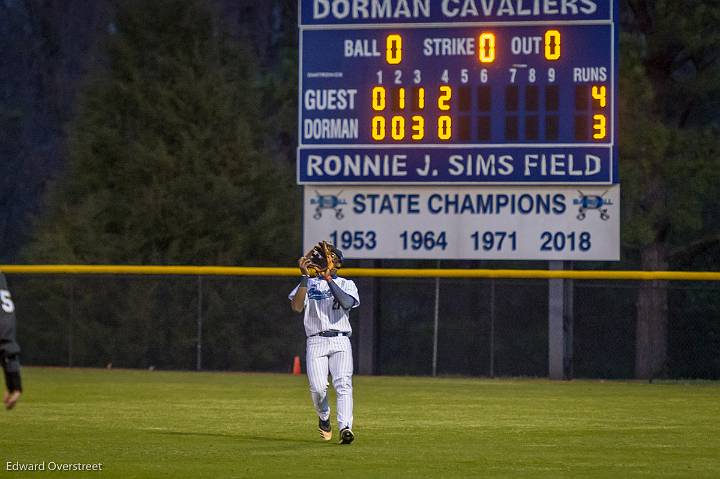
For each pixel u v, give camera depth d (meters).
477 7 77.50
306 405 59.72
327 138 79.19
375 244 79.44
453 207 78.75
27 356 100.31
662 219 100.19
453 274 78.62
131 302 99.69
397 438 45.69
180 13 107.31
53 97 152.38
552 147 77.19
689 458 40.09
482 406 59.75
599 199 77.31
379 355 82.38
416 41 78.19
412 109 78.31
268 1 149.75
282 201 107.44
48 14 152.00
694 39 99.31
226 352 100.81
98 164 106.06
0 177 148.62
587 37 76.62
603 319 115.38
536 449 42.34
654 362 97.38
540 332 116.81
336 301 42.06
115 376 80.44
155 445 43.19
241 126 106.06
